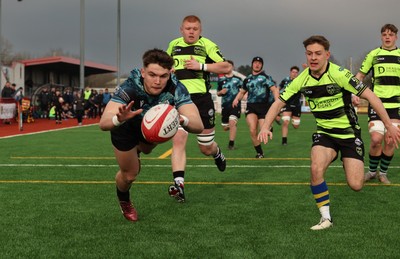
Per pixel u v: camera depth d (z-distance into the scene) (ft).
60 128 71.56
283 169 28.53
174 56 21.97
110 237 14.19
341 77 15.51
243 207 18.24
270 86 34.68
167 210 17.74
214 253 12.70
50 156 34.73
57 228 15.17
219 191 21.58
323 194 15.48
